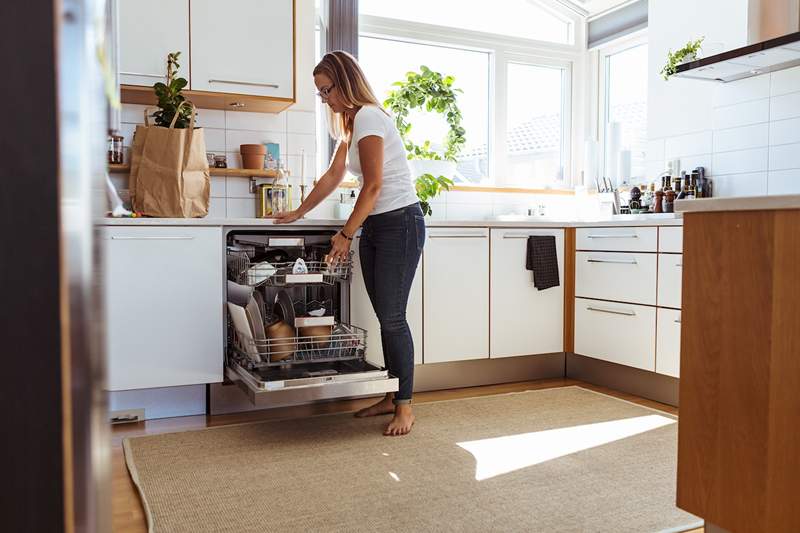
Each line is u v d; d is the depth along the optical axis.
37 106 0.41
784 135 3.21
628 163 4.07
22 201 0.42
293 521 1.71
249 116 3.41
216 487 1.95
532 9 4.46
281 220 2.79
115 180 3.12
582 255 3.47
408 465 2.15
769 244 1.23
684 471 1.40
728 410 1.30
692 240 1.38
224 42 3.05
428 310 3.18
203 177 2.90
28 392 0.42
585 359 3.54
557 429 2.58
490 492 1.91
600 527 1.68
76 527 0.46
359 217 2.44
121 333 2.55
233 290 2.68
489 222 3.31
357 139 2.46
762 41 2.94
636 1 4.16
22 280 0.42
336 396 2.35
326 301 2.99
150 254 2.59
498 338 3.37
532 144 4.48
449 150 3.93
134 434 2.53
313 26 3.51
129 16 2.91
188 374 2.65
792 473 1.25
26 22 0.41
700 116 3.66
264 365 2.45
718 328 1.33
